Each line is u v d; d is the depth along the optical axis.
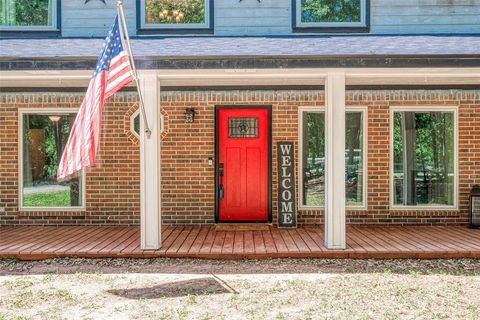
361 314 4.68
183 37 8.54
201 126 9.30
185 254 7.02
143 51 7.11
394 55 6.60
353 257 6.96
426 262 6.79
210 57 6.66
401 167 9.41
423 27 8.59
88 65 6.66
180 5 8.69
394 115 9.38
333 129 7.17
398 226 9.19
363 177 9.33
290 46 7.47
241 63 6.66
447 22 8.59
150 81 7.11
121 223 9.37
